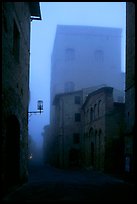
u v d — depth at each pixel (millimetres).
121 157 32844
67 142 47156
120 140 33312
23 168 19531
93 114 39594
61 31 58625
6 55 13969
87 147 42719
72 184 20281
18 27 17484
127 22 24453
